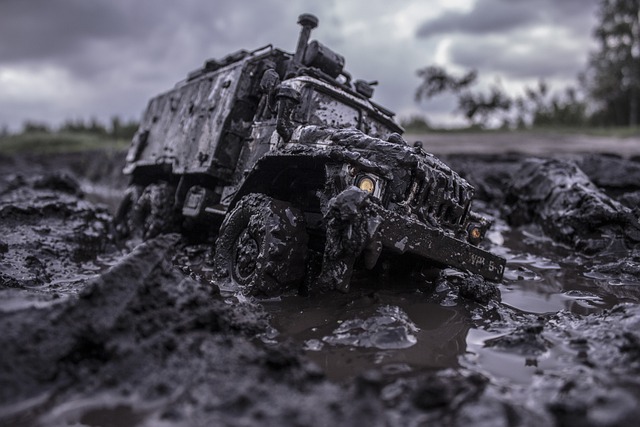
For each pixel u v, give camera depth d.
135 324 0.32
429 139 2.41
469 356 0.35
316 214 0.53
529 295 0.51
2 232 0.69
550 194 0.84
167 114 0.90
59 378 0.29
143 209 0.85
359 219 0.41
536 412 0.27
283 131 0.55
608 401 0.26
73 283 0.56
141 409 0.27
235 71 0.71
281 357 0.29
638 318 0.38
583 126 3.62
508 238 0.82
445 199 0.49
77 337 0.30
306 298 0.47
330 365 0.33
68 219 0.79
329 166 0.46
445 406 0.27
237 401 0.26
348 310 0.43
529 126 3.42
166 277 0.36
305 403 0.26
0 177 1.84
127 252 0.77
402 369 0.33
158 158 0.86
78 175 2.42
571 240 0.74
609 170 0.95
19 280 0.54
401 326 0.39
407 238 0.43
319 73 0.65
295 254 0.48
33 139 3.56
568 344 0.37
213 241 0.73
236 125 0.68
